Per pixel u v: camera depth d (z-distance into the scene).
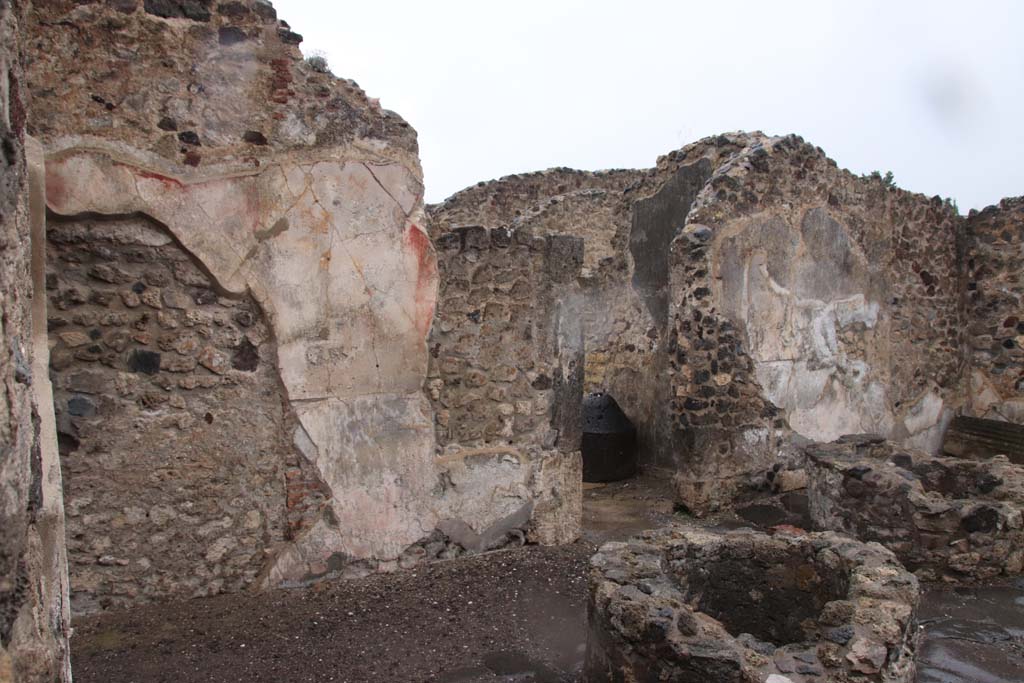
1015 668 3.52
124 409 3.57
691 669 2.61
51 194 3.34
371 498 4.24
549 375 4.96
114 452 3.55
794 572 3.53
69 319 3.44
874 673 2.55
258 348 3.88
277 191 3.87
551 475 4.98
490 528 4.73
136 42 3.49
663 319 7.34
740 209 6.32
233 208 3.76
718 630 2.77
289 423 3.98
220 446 3.81
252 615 3.70
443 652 3.52
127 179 3.50
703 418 6.15
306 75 3.92
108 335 3.52
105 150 3.45
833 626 2.87
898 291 7.81
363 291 4.15
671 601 2.89
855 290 7.30
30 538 1.28
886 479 4.89
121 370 3.56
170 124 3.59
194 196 3.66
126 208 3.51
